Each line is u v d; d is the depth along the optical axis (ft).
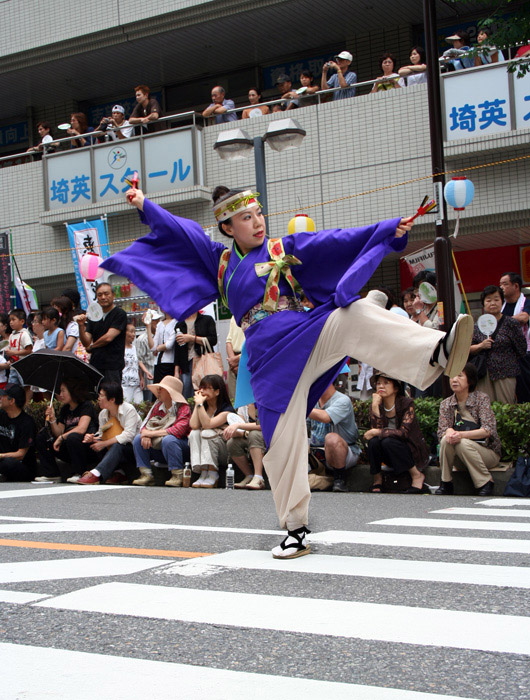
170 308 14.06
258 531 15.56
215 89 44.16
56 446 28.04
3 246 45.80
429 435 25.25
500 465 23.32
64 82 54.29
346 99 40.14
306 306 14.70
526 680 7.29
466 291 42.19
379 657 7.94
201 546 14.03
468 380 22.99
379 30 46.96
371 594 10.32
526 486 22.16
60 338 32.42
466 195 26.03
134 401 33.53
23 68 51.62
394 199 38.91
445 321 26.86
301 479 12.71
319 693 7.06
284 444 12.75
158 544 14.32
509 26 28.14
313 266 13.33
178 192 42.78
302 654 8.07
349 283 12.37
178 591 10.62
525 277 40.55
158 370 31.55
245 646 8.34
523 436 23.20
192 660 7.97
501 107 35.83
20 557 13.37
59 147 49.34
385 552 13.15
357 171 39.78
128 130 45.44
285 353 12.76
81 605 9.99
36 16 50.06
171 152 43.50
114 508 19.97
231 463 25.82
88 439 27.45
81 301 41.96
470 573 11.47
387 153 39.11
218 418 25.68
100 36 48.29
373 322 12.26
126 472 28.53
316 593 10.41
